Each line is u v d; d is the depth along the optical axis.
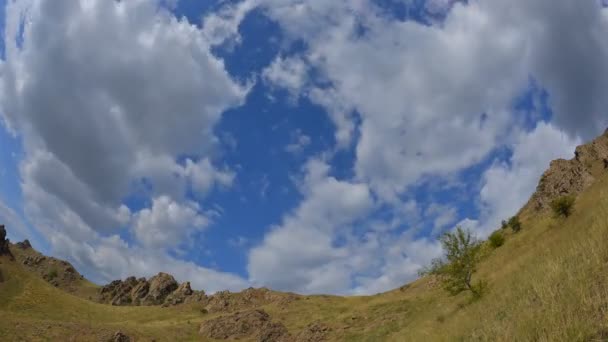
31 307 107.69
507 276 22.31
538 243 28.22
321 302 114.38
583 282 8.70
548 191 54.19
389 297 93.81
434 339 15.07
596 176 46.34
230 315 101.00
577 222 21.62
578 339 6.64
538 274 12.90
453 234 26.06
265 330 91.00
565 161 58.03
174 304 145.50
